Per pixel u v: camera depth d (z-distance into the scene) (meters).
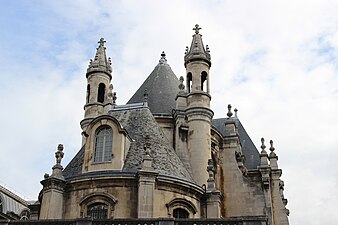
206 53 46.53
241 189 45.31
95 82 49.25
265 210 43.84
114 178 34.72
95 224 27.91
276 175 50.16
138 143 38.69
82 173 36.19
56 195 35.22
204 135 42.78
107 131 37.47
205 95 44.19
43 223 28.14
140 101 48.16
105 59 50.94
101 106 48.12
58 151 36.78
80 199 34.97
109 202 34.34
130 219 27.92
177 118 43.84
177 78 52.22
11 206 57.75
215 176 45.56
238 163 47.09
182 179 36.09
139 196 33.59
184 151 42.47
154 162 36.41
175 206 35.16
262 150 50.72
